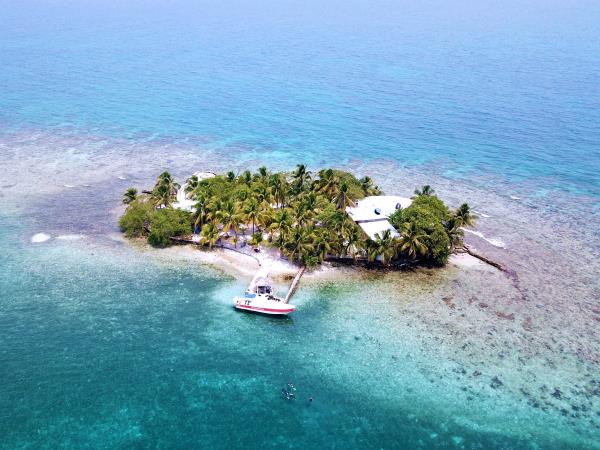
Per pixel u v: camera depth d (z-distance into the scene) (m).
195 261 73.19
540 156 132.25
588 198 107.56
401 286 69.50
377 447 44.78
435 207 78.56
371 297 66.38
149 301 63.22
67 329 57.12
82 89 192.38
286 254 71.00
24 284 65.38
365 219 77.19
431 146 140.12
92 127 147.62
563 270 77.38
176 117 162.50
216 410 47.81
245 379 51.59
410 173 120.56
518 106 178.75
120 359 53.19
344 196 78.62
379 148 138.38
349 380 51.97
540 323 62.78
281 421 47.03
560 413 48.81
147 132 146.12
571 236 89.81
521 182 115.88
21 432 44.12
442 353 56.22
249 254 74.88
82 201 95.00
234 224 73.44
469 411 48.69
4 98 173.88
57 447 42.94
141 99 182.25
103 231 81.94
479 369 54.03
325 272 71.50
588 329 62.06
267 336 58.03
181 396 49.12
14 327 56.84
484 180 116.88
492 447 45.06
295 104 182.12
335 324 60.56
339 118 165.88
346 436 45.78
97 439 43.97
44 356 52.84
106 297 63.50
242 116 166.12
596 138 144.88
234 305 62.41
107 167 115.94
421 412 48.47
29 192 98.31
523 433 46.56
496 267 76.62
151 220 78.00
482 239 87.56
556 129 153.38
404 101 186.75
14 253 73.38
